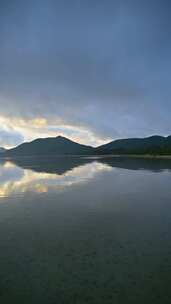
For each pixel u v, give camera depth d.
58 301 8.17
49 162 109.31
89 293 8.52
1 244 12.74
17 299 8.31
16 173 53.00
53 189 30.25
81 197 24.94
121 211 19.38
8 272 9.92
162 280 9.20
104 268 10.09
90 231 14.73
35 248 12.21
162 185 32.34
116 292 8.55
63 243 12.82
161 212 18.92
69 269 10.09
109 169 61.50
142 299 8.17
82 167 71.50
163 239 13.23
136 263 10.51
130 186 31.95
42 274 9.73
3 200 23.50
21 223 16.36
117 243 12.75
